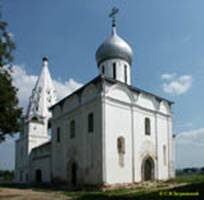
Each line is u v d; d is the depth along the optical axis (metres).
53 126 37.78
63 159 34.41
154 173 32.69
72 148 32.81
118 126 29.83
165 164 34.59
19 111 25.03
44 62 55.53
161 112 35.59
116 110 30.05
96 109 29.48
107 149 28.19
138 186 28.61
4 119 23.86
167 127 36.22
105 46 37.06
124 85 31.56
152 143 33.34
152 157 32.97
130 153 30.38
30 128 48.56
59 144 35.78
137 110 32.28
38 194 24.14
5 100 22.83
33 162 45.41
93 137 29.42
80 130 31.75
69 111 34.31
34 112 50.56
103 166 27.48
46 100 52.22
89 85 31.16
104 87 29.42
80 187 29.30
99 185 27.44
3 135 25.33
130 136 30.83
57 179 35.25
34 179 44.31
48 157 40.09
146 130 33.12
